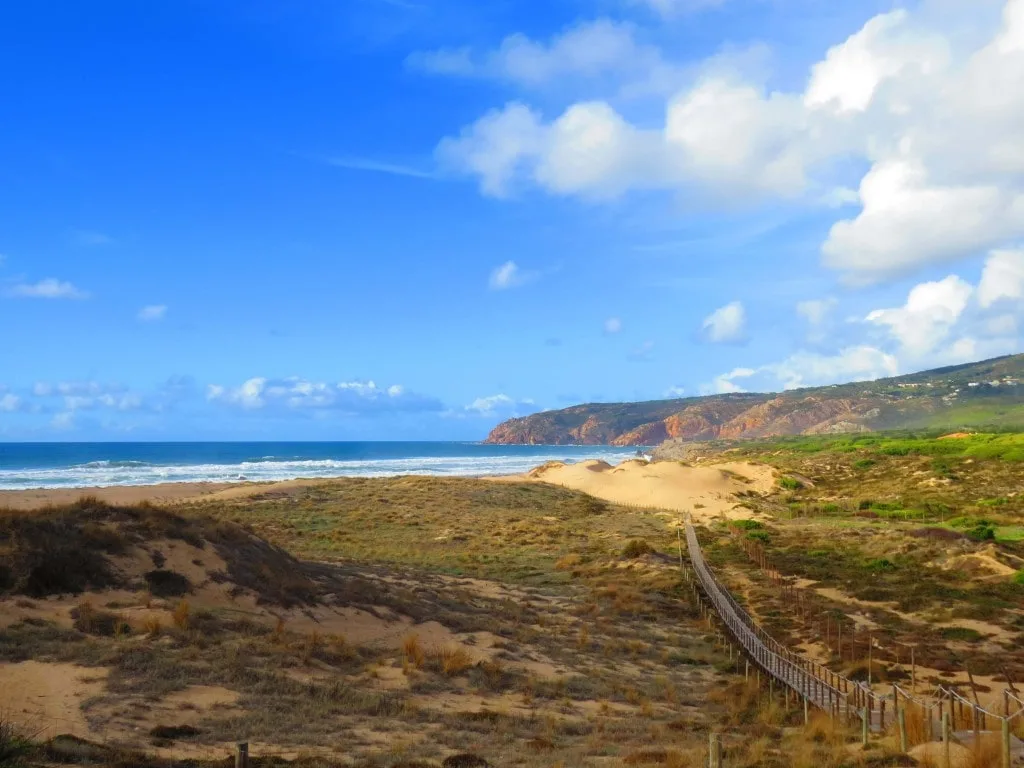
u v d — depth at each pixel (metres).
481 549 52.25
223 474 122.88
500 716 18.38
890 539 51.06
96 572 23.34
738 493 85.44
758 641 27.75
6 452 199.38
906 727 16.25
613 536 59.25
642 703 21.33
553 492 86.19
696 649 29.59
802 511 73.75
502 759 14.25
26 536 23.38
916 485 83.50
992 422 188.00
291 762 12.78
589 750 15.64
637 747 16.12
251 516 62.03
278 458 183.25
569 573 43.59
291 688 18.02
